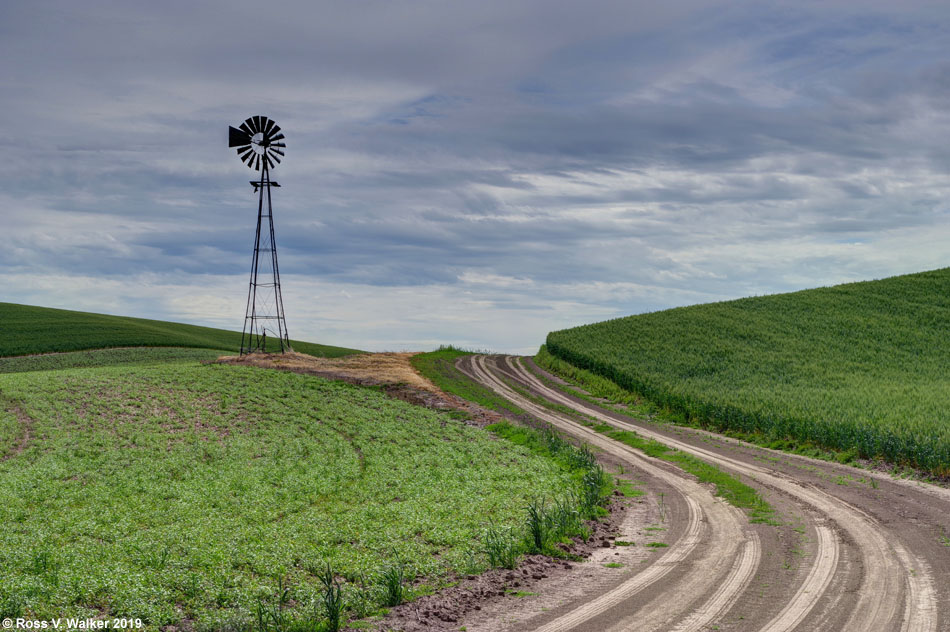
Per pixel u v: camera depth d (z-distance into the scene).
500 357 83.69
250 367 55.75
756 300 86.62
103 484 24.78
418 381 53.25
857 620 11.09
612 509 21.94
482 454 31.62
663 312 87.75
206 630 11.07
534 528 16.83
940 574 13.62
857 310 75.06
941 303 74.88
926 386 44.75
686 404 43.94
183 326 116.81
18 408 40.12
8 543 16.36
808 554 15.49
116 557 15.09
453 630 11.23
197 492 23.44
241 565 14.83
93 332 87.44
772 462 30.30
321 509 21.55
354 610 12.33
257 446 32.34
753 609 11.80
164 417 37.91
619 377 55.31
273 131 63.12
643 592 13.03
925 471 26.70
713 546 16.64
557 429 41.22
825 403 39.16
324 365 59.72
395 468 28.67
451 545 17.05
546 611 12.09
